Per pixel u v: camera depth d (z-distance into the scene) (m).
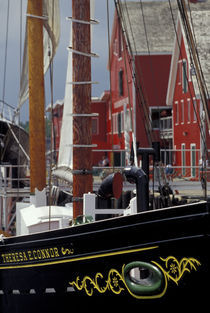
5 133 45.25
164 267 10.52
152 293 10.66
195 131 65.50
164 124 77.44
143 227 10.64
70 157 23.05
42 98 22.44
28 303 12.77
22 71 34.78
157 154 12.70
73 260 11.62
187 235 10.23
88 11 16.72
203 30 61.16
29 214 20.08
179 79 70.06
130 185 39.03
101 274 11.26
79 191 16.86
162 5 80.31
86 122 16.77
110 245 11.08
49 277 12.15
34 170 22.34
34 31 22.36
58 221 19.00
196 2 63.38
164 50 76.12
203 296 10.20
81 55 16.72
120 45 79.75
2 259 13.24
